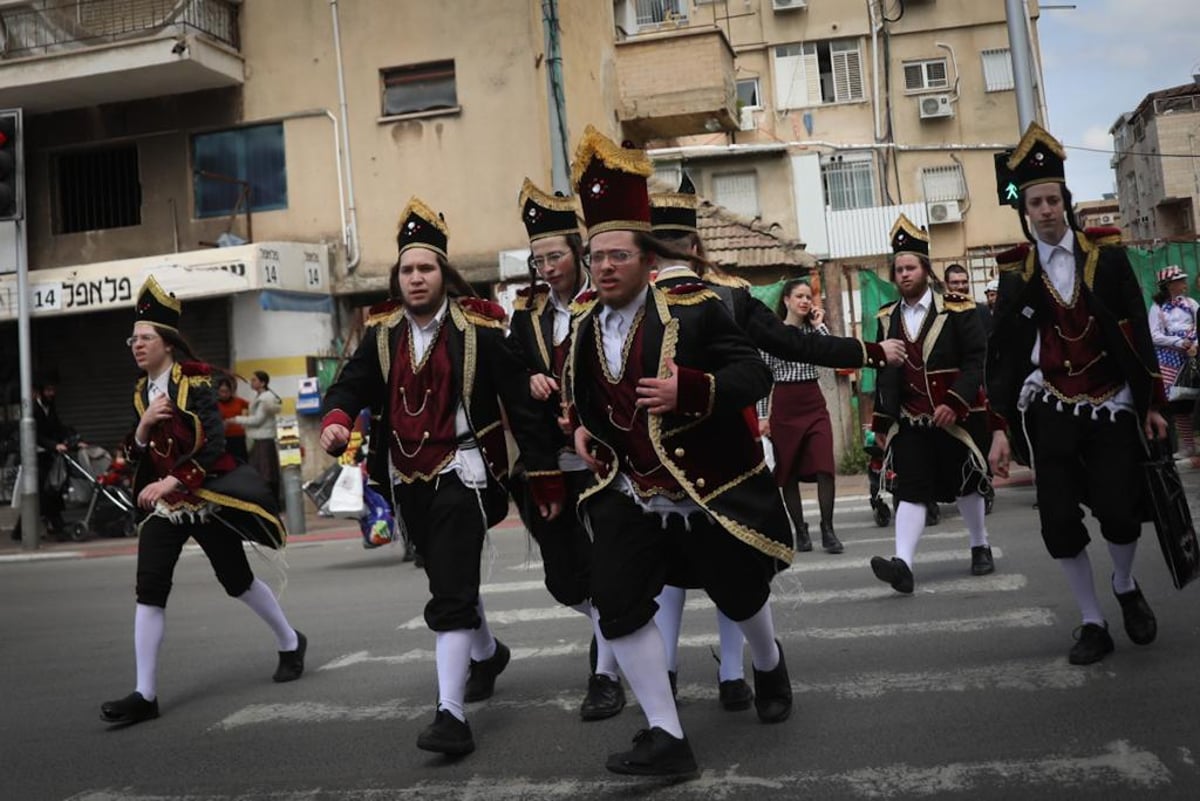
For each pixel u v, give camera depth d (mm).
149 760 5008
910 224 7520
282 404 18703
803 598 7418
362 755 4828
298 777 4594
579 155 4152
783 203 28094
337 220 19562
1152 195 51688
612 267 4102
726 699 5059
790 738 4555
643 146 26172
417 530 4969
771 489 4254
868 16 34312
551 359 5477
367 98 19484
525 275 18219
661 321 4137
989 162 33688
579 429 4312
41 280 19125
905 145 33906
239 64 19766
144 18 19594
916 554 8938
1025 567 7953
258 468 17344
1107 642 5379
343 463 10781
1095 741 4250
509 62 19062
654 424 4070
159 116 20188
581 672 6059
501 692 5727
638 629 4074
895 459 7387
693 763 4055
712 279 4969
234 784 4570
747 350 4105
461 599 4707
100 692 6523
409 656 6801
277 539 6098
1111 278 5250
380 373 5156
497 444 4957
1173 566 5172
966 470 7340
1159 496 5230
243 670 6812
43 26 19797
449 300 5062
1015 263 5500
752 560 4238
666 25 27297
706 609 7562
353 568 11477
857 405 17047
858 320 17250
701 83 24219
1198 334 12984
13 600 11039
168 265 18484
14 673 7285
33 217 20703
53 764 5051
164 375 5965
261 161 19922
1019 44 16500
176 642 7969
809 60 34469
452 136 19203
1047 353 5395
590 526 4250
